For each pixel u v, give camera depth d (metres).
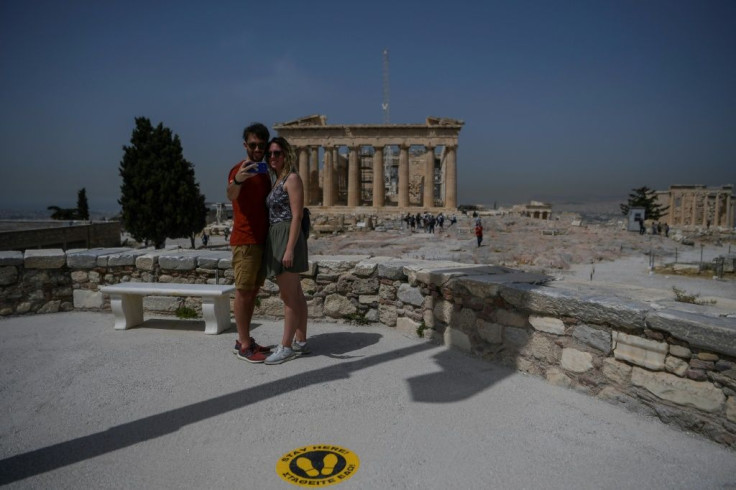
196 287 6.59
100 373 5.07
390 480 3.16
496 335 5.36
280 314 7.32
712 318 3.72
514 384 4.77
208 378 4.93
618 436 3.74
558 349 4.75
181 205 42.78
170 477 3.18
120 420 4.00
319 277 7.21
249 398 4.43
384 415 4.10
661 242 39.44
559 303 4.67
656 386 3.96
